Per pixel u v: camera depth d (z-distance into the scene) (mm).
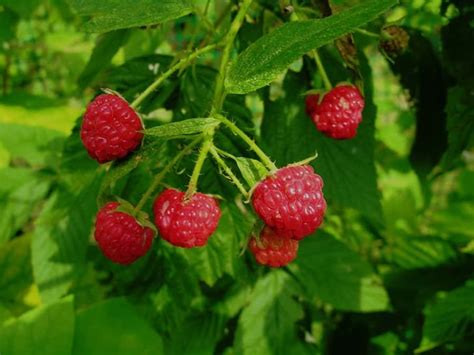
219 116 145
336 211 303
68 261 214
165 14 156
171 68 167
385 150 345
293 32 128
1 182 240
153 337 204
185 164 184
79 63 325
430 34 258
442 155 247
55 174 248
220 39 184
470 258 279
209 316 235
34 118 271
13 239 272
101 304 211
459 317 224
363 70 207
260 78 131
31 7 292
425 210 333
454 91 218
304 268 236
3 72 360
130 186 188
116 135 147
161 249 206
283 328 229
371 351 274
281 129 211
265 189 138
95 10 157
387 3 120
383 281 286
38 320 203
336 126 179
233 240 192
